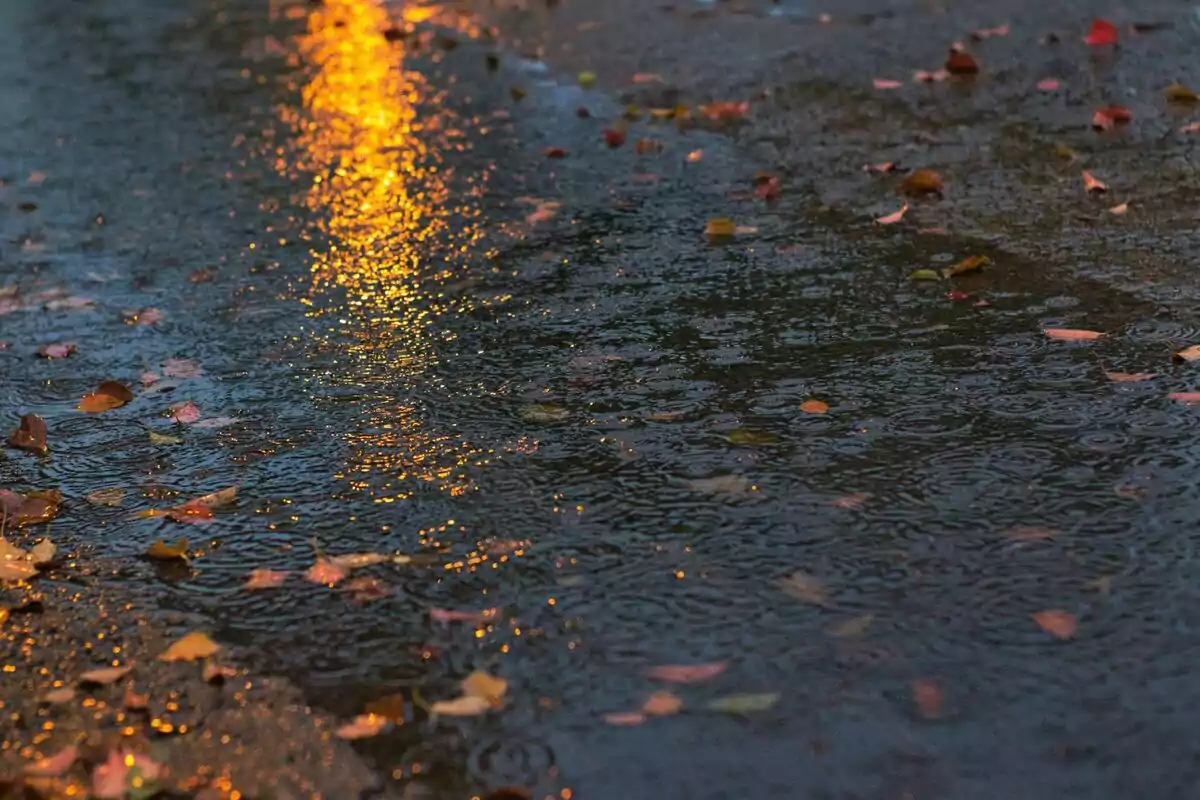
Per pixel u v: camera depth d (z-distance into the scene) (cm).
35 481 681
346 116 1368
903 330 779
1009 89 1257
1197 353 718
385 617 542
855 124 1191
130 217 1105
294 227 1052
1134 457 624
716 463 645
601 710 479
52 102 1505
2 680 519
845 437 661
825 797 432
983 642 503
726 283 870
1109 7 1537
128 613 558
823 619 523
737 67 1416
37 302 930
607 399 720
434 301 879
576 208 1038
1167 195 962
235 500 645
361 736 473
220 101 1466
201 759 467
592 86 1395
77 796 450
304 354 813
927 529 579
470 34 1697
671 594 544
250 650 528
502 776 450
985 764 442
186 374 797
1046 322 775
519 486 636
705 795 435
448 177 1145
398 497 634
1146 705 465
